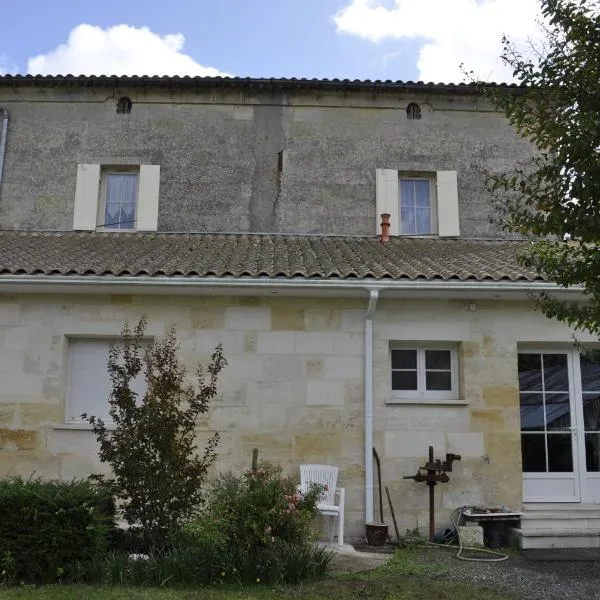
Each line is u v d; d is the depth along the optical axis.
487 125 13.26
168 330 8.71
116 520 6.80
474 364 8.78
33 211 12.73
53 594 5.31
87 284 8.39
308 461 8.48
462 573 6.64
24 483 6.41
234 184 12.97
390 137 13.18
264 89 13.20
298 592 5.64
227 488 6.60
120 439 6.61
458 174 13.06
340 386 8.66
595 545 7.90
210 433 8.50
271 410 8.59
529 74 4.93
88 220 12.60
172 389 6.86
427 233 13.08
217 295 8.78
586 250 4.64
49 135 13.01
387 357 8.77
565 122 4.70
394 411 8.66
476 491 8.51
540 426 8.94
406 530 8.36
